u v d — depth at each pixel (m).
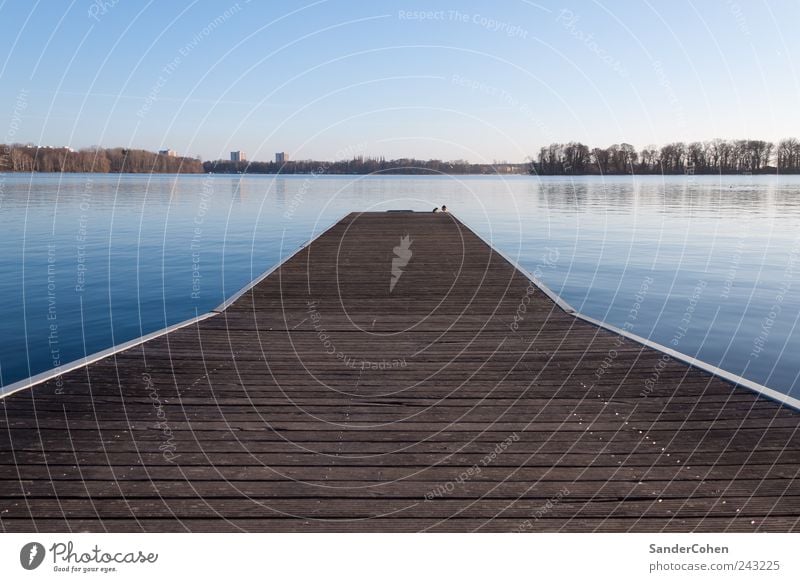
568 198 29.39
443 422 2.66
